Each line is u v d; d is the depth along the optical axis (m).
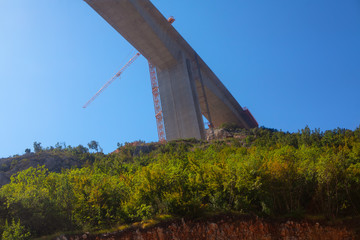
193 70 106.44
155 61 97.38
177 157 39.75
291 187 27.48
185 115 92.00
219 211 26.33
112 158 69.38
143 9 79.88
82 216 25.80
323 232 24.69
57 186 28.89
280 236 24.72
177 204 25.50
